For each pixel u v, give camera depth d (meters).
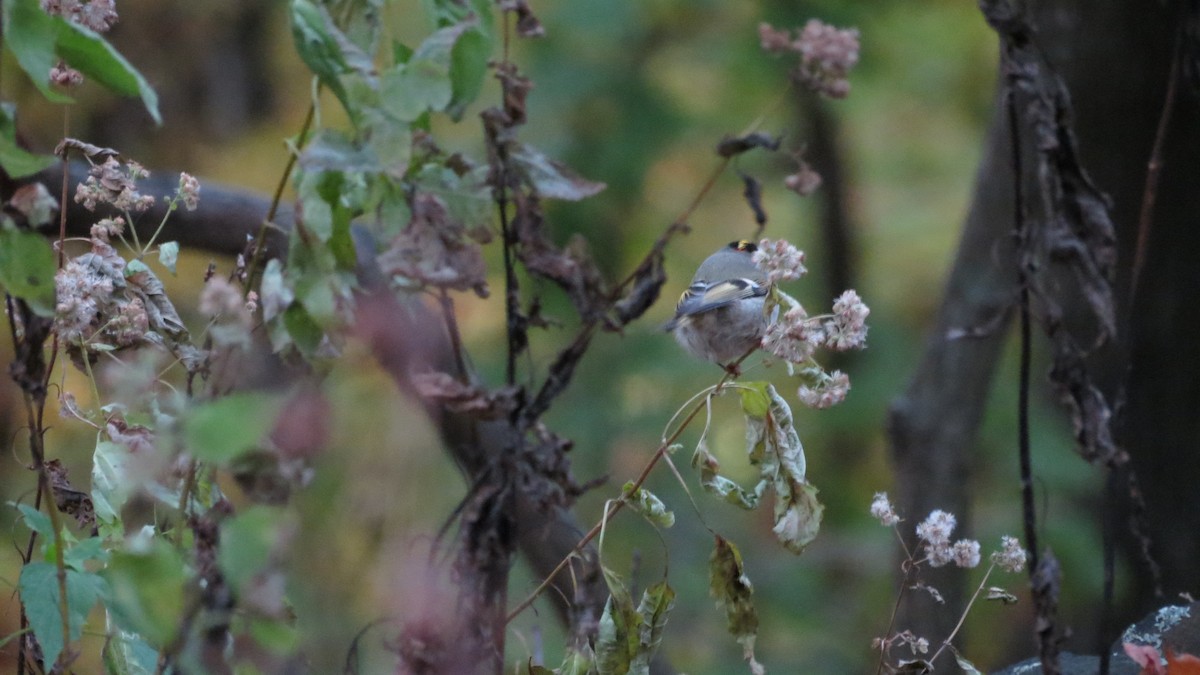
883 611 18.45
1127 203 12.30
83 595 5.25
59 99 4.72
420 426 13.10
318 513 11.79
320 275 4.79
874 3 21.78
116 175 6.04
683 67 22.33
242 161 21.53
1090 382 6.64
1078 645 13.85
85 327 5.67
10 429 9.95
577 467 19.77
